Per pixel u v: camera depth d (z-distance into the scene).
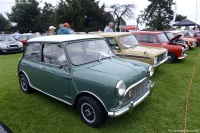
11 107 4.11
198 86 5.21
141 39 8.38
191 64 8.00
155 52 5.93
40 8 42.44
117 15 37.69
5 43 12.11
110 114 2.86
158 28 32.31
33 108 4.04
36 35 15.88
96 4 31.75
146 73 3.67
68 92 3.42
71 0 30.55
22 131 3.24
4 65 8.46
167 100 4.30
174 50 8.05
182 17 37.41
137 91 3.31
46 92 4.00
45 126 3.37
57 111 3.88
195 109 3.86
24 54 4.56
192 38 13.71
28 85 4.62
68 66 3.37
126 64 3.62
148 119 3.49
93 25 30.67
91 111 3.21
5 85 5.55
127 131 3.15
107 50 4.18
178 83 5.48
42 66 3.91
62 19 29.69
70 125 3.36
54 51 3.64
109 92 2.81
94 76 3.04
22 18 40.41
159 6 36.78
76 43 3.61
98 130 3.18
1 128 2.58
